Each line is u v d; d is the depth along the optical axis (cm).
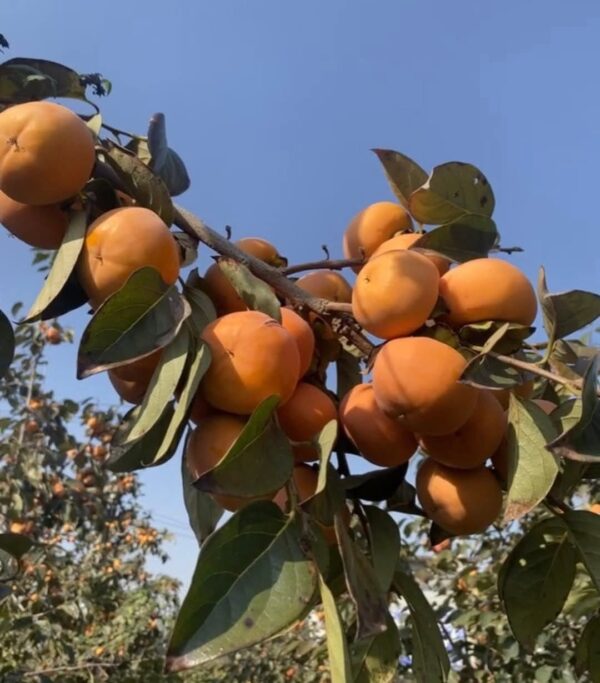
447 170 63
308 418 51
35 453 296
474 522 55
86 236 51
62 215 55
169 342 47
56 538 327
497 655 199
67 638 280
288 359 48
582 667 60
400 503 61
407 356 50
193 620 40
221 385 47
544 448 50
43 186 51
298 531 44
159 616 384
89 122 64
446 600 213
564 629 180
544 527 57
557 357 68
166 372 47
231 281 54
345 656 38
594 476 58
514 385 50
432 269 54
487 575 198
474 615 192
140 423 46
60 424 314
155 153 64
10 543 70
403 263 54
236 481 43
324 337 59
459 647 198
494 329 54
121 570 371
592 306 53
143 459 52
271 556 43
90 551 350
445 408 50
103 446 327
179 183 68
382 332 54
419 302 53
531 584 57
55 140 51
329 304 57
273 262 65
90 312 56
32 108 52
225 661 356
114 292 49
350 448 57
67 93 63
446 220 64
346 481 53
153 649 330
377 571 50
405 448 54
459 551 233
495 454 56
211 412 50
